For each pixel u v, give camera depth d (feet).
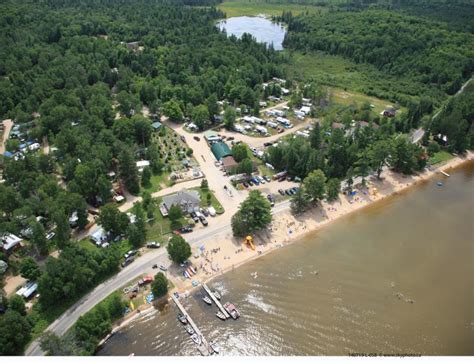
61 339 310.86
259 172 582.76
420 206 542.16
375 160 567.18
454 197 565.53
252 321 364.79
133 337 344.28
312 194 513.45
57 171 557.74
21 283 385.91
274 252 447.83
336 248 458.09
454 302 393.09
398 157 606.55
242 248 447.01
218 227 472.44
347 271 426.51
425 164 624.59
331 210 520.42
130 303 371.76
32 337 331.98
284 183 560.20
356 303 388.16
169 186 543.80
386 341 350.43
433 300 394.52
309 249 454.81
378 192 567.18
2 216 444.96
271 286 403.95
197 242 449.48
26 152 560.61
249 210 453.99
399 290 404.98
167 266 415.85
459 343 350.84
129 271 405.39
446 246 469.16
